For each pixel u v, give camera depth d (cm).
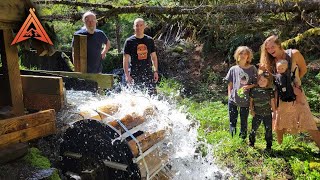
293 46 862
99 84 498
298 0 775
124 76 596
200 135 550
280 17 907
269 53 474
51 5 992
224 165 473
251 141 522
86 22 574
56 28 1023
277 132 505
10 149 316
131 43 566
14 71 332
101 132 336
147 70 575
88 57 580
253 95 492
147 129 374
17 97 337
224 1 903
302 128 471
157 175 373
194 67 1013
